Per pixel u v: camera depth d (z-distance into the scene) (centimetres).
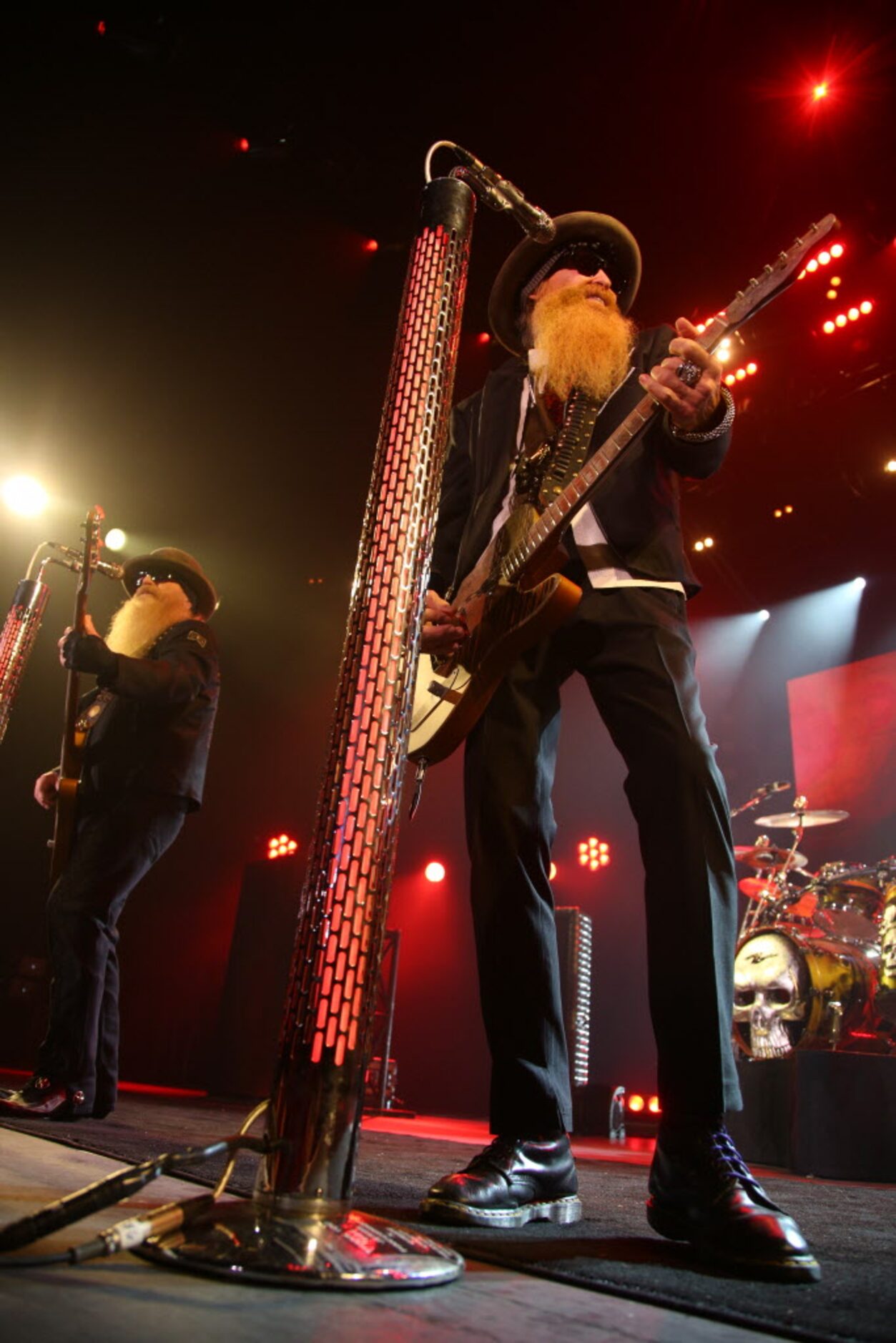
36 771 1054
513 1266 122
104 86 700
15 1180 156
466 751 196
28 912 1036
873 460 884
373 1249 108
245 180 775
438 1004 1093
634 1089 984
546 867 182
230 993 726
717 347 168
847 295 820
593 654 177
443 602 193
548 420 204
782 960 517
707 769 161
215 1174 174
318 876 123
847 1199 264
